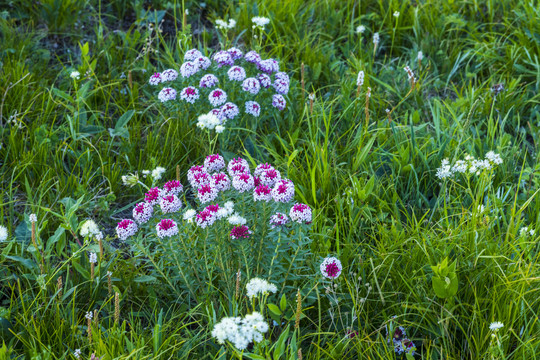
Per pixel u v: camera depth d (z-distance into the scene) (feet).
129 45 15.16
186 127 12.40
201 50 15.15
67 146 11.88
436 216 10.84
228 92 12.42
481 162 10.11
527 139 13.55
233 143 12.32
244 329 6.40
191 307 9.08
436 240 9.37
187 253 8.50
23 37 14.79
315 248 9.55
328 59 15.06
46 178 11.39
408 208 11.18
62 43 15.48
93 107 13.57
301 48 15.21
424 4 16.57
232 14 16.51
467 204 10.96
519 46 15.39
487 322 8.20
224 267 8.72
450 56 15.61
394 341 8.30
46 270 8.93
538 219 10.00
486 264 8.90
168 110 12.78
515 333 8.09
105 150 12.12
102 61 14.64
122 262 9.38
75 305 8.85
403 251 9.35
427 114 13.96
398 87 14.64
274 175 8.80
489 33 16.35
